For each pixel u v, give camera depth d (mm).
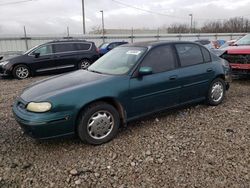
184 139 4312
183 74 5156
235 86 8070
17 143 4336
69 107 3900
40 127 3766
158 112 5008
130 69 4562
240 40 9508
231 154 3795
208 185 3117
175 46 5230
